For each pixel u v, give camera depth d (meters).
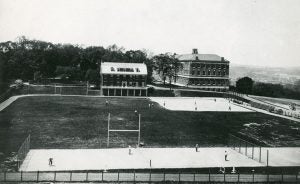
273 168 58.81
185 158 63.19
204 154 66.69
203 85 178.75
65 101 124.25
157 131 85.00
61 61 199.75
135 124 91.19
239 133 87.12
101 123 90.44
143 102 130.62
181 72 188.62
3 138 71.62
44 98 130.25
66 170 53.09
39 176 49.03
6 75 170.38
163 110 114.31
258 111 121.38
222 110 119.62
